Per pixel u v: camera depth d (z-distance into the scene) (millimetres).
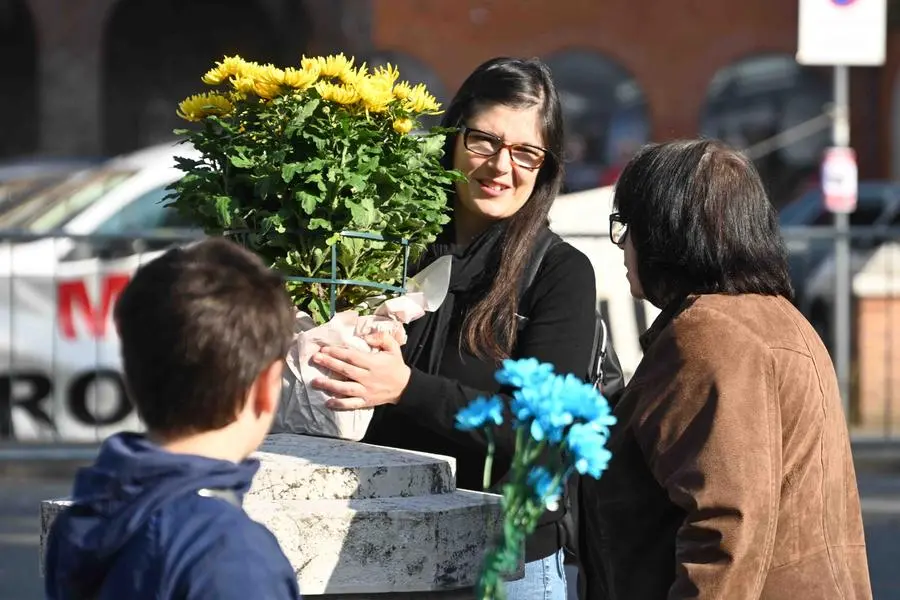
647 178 6164
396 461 6070
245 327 4504
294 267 6441
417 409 6500
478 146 7293
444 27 47438
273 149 6398
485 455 6906
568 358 6977
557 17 47719
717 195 6031
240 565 4293
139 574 4320
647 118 48625
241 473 4516
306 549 5617
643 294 6246
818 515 5723
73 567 4426
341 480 5898
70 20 44906
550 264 7207
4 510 17547
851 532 6031
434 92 47562
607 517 5961
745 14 47656
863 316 21609
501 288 7086
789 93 48375
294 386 6430
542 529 7000
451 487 6195
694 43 47750
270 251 6512
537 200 7340
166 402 4496
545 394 4480
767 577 5637
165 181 21344
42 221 20859
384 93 6445
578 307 7094
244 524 4395
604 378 7527
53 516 5703
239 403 4535
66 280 19047
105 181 21609
